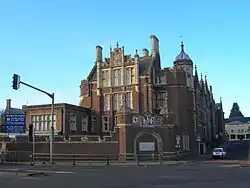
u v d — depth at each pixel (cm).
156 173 2595
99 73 5922
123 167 3412
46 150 4903
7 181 2102
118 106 5703
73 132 5550
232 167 3253
